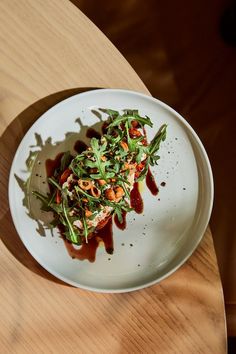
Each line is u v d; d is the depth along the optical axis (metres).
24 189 0.52
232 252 0.64
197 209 0.54
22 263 0.51
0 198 0.52
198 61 0.73
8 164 0.52
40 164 0.53
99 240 0.53
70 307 0.50
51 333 0.50
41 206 0.52
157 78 0.73
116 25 0.75
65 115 0.53
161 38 0.74
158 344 0.51
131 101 0.53
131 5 0.75
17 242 0.51
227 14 0.74
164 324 0.51
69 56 0.53
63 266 0.52
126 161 0.52
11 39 0.53
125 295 0.51
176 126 0.54
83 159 0.51
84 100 0.53
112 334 0.50
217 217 0.66
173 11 0.75
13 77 0.52
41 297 0.50
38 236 0.52
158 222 0.54
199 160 0.54
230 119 0.71
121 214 0.53
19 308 0.50
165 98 0.72
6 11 0.53
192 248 0.51
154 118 0.54
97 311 0.51
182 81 0.73
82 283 0.51
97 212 0.51
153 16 0.75
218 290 0.51
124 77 0.53
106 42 0.53
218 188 0.67
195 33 0.74
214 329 0.50
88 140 0.54
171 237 0.54
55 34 0.53
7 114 0.52
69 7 0.53
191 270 0.51
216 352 0.50
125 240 0.54
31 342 0.50
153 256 0.53
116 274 0.52
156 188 0.55
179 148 0.54
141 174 0.52
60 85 0.53
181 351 0.50
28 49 0.53
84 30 0.53
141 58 0.73
